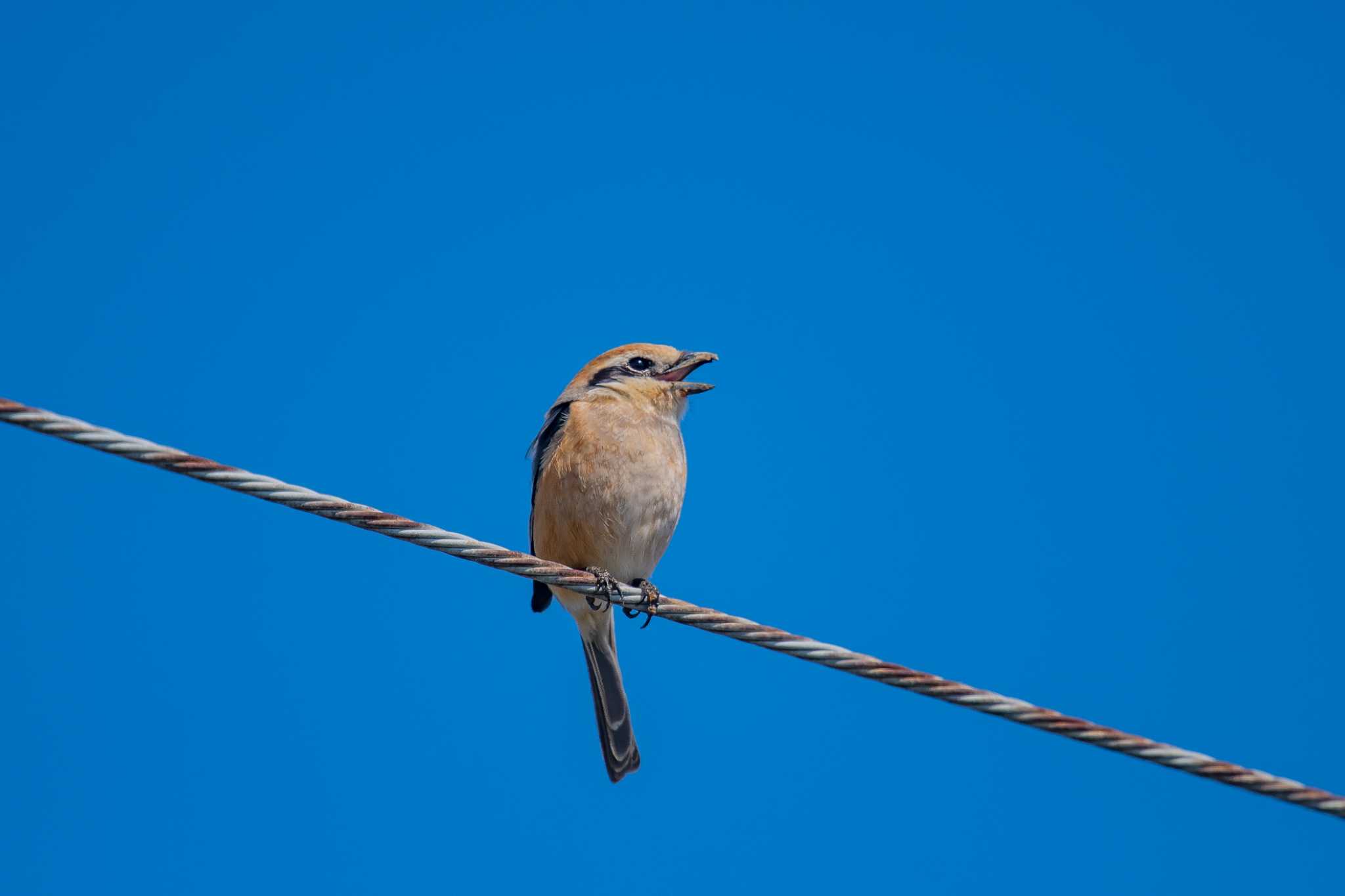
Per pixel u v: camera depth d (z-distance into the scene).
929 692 8.30
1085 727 8.04
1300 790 7.87
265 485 7.65
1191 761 7.91
